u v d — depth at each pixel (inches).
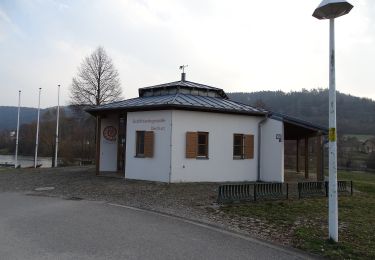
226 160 765.3
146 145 726.5
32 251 261.9
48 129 2170.3
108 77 1466.5
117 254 260.8
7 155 3009.4
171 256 261.1
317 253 287.3
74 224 354.9
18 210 429.1
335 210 314.3
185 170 708.0
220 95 900.6
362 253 290.5
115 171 890.1
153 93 888.3
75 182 701.3
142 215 408.5
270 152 802.8
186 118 713.0
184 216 410.0
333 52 318.3
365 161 1750.7
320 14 319.0
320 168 821.2
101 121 879.1
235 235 333.4
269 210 457.7
